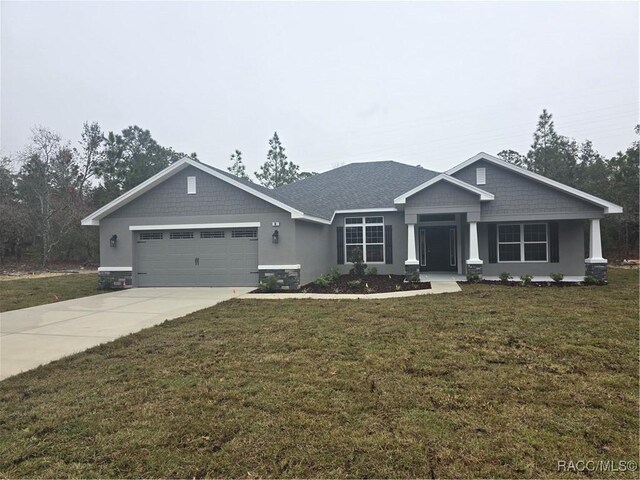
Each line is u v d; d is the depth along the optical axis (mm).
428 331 6645
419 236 17734
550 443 3145
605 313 7746
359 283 13281
